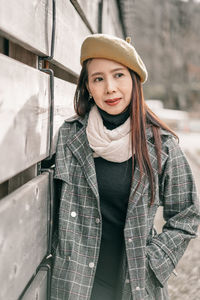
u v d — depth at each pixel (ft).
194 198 4.87
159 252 4.78
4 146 2.98
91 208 4.70
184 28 84.99
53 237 4.99
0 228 2.97
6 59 2.98
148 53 89.81
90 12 8.02
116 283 4.78
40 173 4.69
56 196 5.12
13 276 3.33
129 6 22.94
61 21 5.17
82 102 5.02
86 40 4.54
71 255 4.60
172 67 93.35
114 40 4.42
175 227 4.95
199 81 96.63
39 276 4.58
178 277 9.69
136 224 4.61
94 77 4.58
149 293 4.70
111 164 4.74
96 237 4.67
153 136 4.70
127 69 4.56
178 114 64.69
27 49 3.87
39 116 4.03
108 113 4.67
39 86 3.99
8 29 3.04
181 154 4.82
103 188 4.72
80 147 4.82
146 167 4.60
